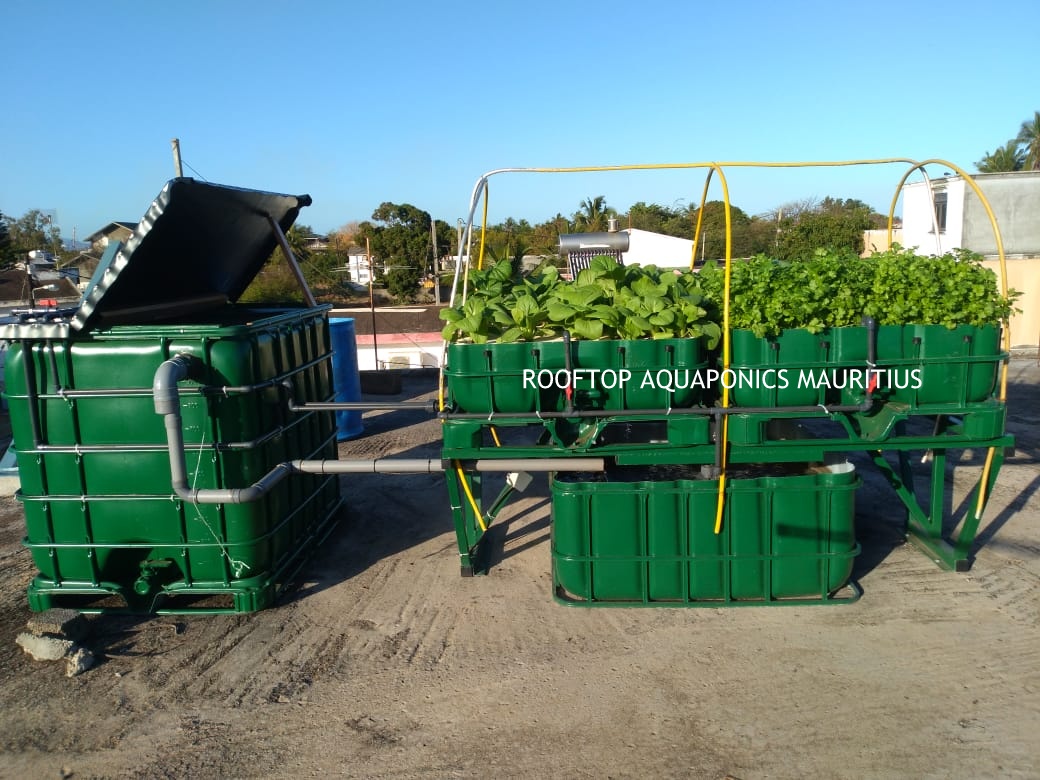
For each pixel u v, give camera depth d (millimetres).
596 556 5004
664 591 5047
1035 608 4887
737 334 4797
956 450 8766
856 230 28031
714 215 36438
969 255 4895
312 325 6309
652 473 5543
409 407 5098
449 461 5113
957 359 4703
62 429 4898
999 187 17859
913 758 3492
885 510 6746
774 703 3951
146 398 4828
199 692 4246
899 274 4695
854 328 4684
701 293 5348
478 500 5703
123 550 5086
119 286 4961
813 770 3438
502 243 32156
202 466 4855
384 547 6336
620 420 4840
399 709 4023
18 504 7676
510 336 4789
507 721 3887
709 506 4914
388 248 39094
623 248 7094
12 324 4820
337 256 40500
